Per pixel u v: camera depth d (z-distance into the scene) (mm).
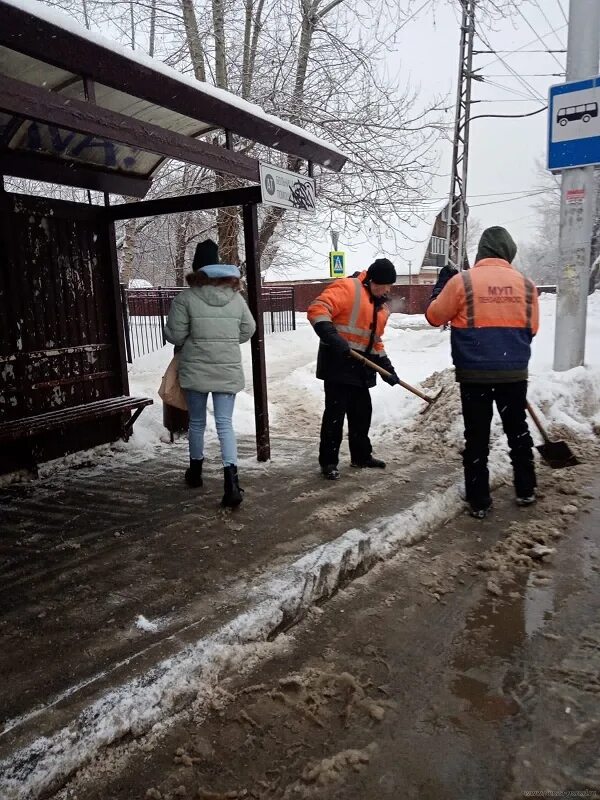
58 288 4992
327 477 4664
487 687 2303
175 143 3738
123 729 2049
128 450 5609
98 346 5387
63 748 1935
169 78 3521
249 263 4891
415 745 2016
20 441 4738
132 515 4012
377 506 4039
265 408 5145
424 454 5324
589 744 2004
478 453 3949
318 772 1898
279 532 3658
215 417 4180
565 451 4633
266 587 2879
